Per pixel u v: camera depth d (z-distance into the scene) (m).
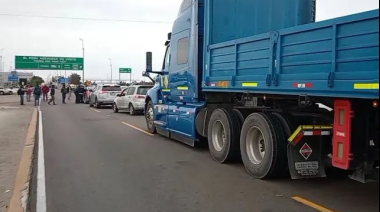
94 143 10.20
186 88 9.25
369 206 4.88
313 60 4.79
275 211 4.76
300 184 5.98
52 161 7.86
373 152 4.65
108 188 5.87
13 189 5.87
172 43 10.34
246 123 6.71
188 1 9.13
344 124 4.63
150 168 7.20
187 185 6.00
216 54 7.41
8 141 10.54
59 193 5.64
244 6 7.93
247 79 6.26
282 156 6.00
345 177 6.34
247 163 6.64
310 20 7.55
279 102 6.32
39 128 13.63
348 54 4.24
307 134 5.62
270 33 5.62
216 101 8.19
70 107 27.47
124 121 16.42
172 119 10.22
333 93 4.46
